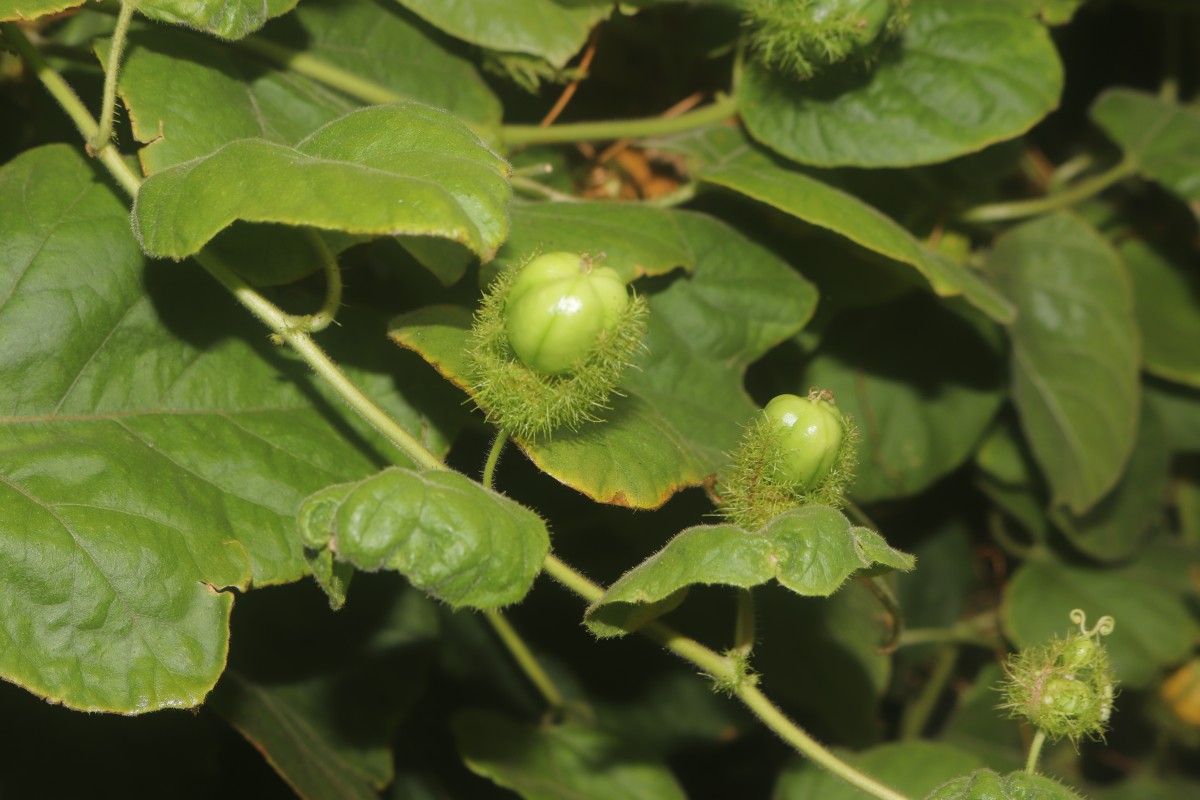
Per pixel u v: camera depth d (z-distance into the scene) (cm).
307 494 77
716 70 87
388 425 75
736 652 76
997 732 94
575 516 88
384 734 84
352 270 83
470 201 72
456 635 90
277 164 73
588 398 74
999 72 84
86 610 74
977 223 91
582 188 86
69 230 77
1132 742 104
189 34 79
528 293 73
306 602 85
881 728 95
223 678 82
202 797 84
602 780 86
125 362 77
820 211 81
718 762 93
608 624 76
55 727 82
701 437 81
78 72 81
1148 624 95
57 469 75
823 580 73
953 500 95
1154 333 94
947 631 95
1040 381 90
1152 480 95
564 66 84
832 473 76
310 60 81
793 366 88
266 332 78
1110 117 91
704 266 83
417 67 83
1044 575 95
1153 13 95
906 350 89
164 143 77
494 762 85
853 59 83
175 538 75
